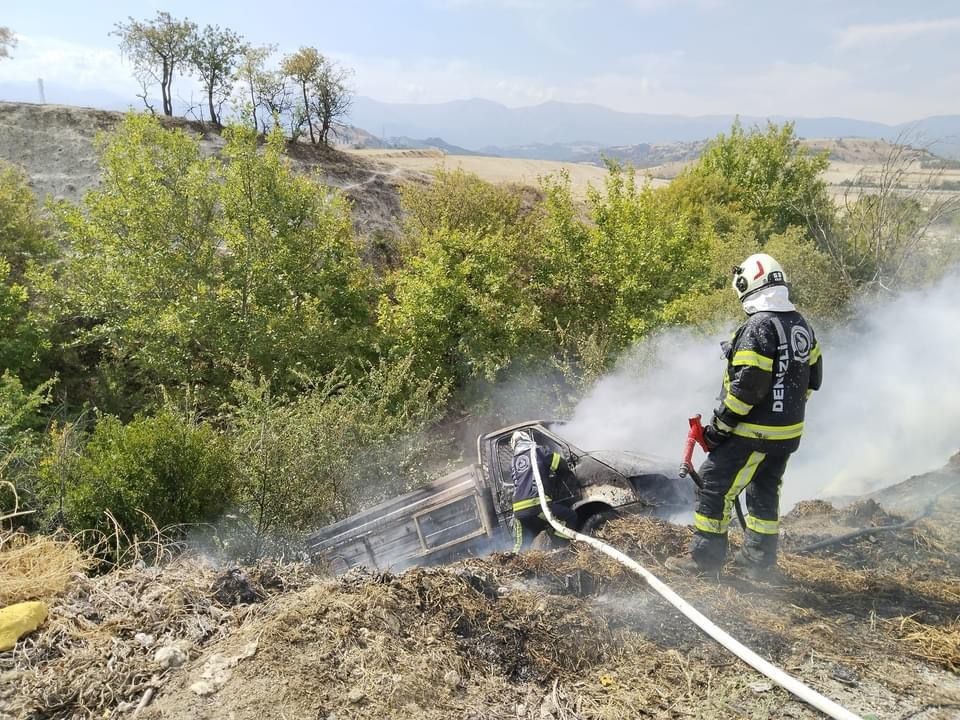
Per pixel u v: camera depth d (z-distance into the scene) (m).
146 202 13.05
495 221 18.17
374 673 2.97
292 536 6.79
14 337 12.52
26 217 16.02
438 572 3.77
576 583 3.85
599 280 14.20
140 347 13.35
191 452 6.98
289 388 12.40
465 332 13.29
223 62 23.83
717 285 13.63
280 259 13.60
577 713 2.93
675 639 3.41
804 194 18.73
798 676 3.11
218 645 3.27
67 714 2.90
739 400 3.63
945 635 3.39
